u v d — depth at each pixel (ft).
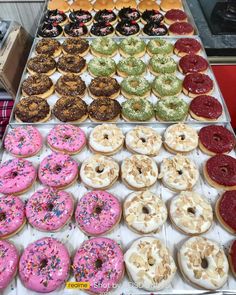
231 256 1.36
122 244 1.43
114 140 1.74
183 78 2.20
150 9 2.72
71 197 1.55
